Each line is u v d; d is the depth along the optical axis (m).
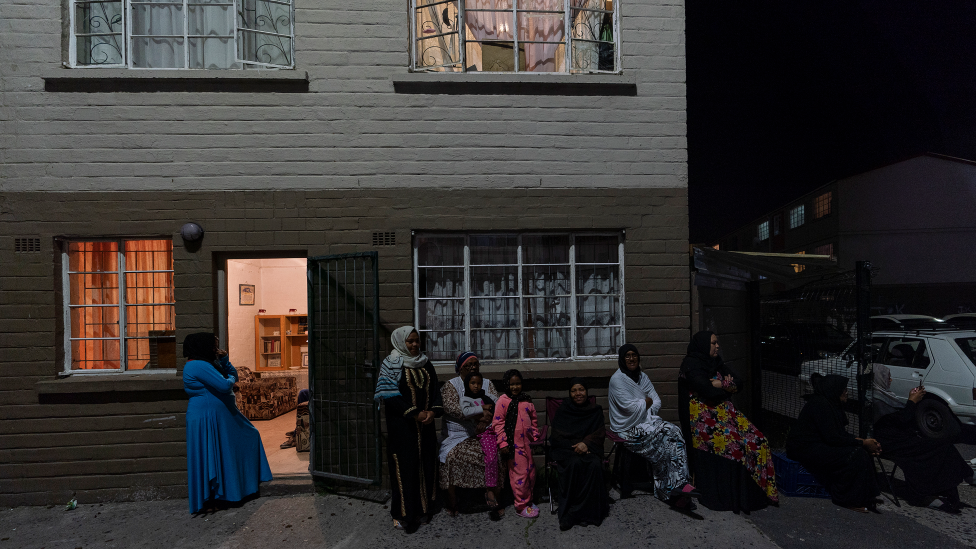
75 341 4.69
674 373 4.99
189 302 4.61
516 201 4.88
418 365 3.99
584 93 4.96
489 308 5.04
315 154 4.72
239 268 7.75
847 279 5.25
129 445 4.52
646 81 5.04
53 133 4.53
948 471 4.18
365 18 4.79
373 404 4.47
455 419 4.22
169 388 4.51
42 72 4.52
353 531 3.87
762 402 6.32
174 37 4.82
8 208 4.49
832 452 4.27
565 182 4.93
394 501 3.89
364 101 4.77
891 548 3.53
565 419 4.27
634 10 5.06
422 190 4.80
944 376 6.47
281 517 4.13
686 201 5.04
